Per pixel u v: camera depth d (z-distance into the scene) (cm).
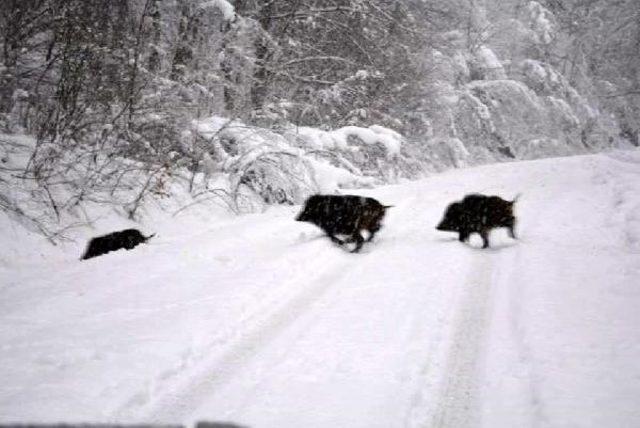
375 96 2697
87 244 1180
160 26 1975
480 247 1097
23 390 521
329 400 526
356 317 736
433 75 3095
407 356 617
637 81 4684
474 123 3566
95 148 1450
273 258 995
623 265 939
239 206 1566
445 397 540
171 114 1581
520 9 4225
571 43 4528
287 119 2223
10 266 1031
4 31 1457
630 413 488
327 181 1717
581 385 540
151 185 1453
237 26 2092
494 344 650
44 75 1511
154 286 848
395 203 1544
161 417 500
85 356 598
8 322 699
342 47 2603
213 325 689
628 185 1662
